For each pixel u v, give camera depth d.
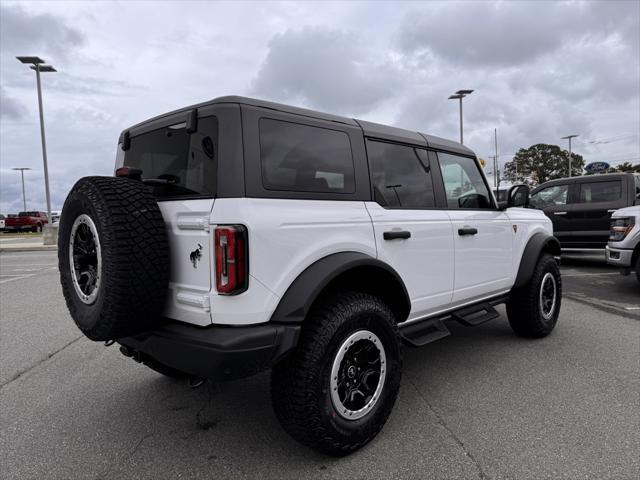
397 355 2.87
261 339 2.28
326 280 2.46
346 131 2.99
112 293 2.29
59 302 7.50
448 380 3.74
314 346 2.43
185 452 2.74
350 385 2.65
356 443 2.62
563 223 10.07
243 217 2.28
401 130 3.53
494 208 4.40
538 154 57.62
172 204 2.54
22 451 2.78
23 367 4.32
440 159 3.82
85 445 2.84
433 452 2.66
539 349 4.50
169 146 2.75
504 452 2.64
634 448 2.65
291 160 2.60
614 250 7.19
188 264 2.44
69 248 2.65
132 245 2.32
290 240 2.45
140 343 2.63
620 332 5.04
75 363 4.42
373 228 2.94
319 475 2.47
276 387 2.47
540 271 4.67
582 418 3.03
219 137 2.38
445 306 3.73
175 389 3.73
